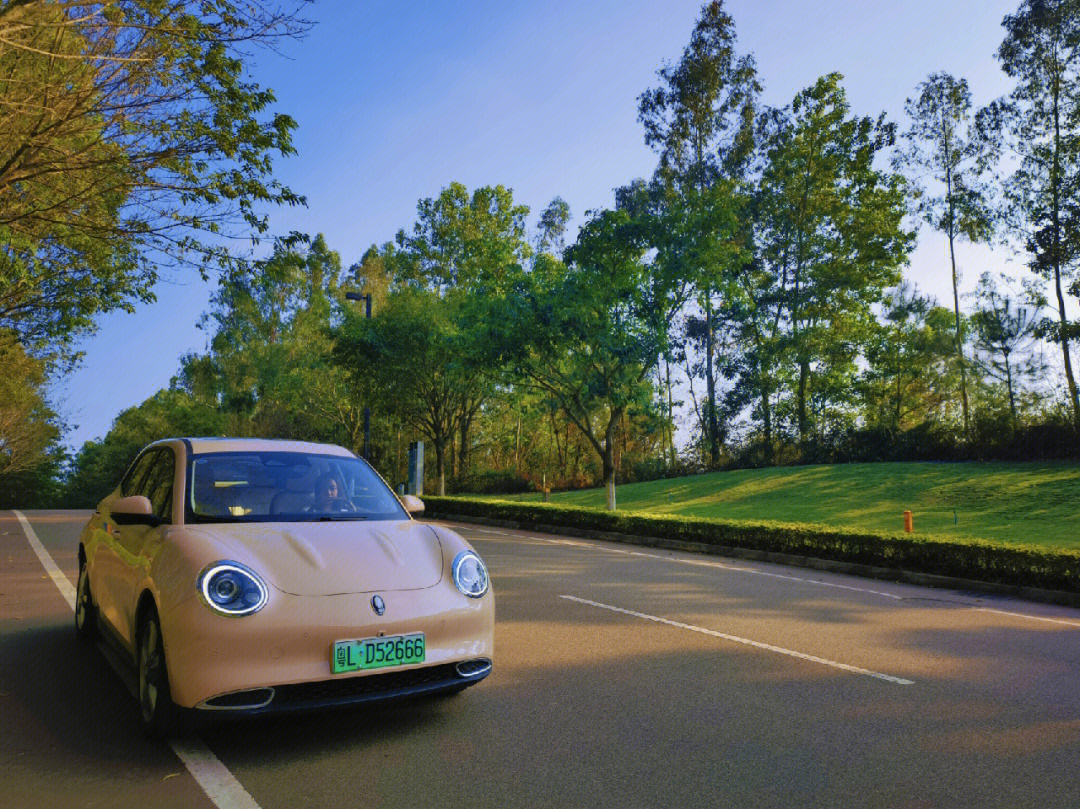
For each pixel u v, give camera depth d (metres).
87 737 3.99
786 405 42.56
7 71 7.27
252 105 8.05
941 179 36.62
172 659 3.61
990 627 7.59
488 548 14.25
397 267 42.75
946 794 3.45
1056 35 31.23
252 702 3.56
